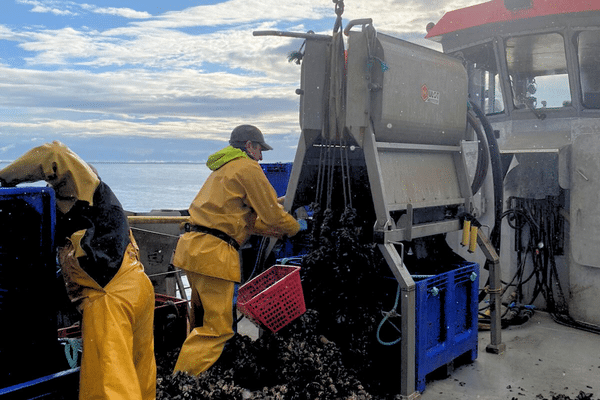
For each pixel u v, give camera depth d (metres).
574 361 4.37
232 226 3.46
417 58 4.00
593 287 5.22
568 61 5.69
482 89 6.42
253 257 5.07
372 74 3.65
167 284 4.76
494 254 4.58
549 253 5.73
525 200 5.82
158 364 3.53
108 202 2.46
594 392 3.76
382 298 3.84
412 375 3.57
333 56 3.75
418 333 3.62
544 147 5.86
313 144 4.18
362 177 4.18
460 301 4.20
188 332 3.82
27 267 2.07
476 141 6.09
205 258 3.40
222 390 3.04
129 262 2.51
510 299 5.80
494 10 6.03
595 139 5.10
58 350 2.19
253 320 3.52
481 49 6.28
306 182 4.23
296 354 3.36
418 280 3.83
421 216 4.26
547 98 5.90
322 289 3.73
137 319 2.58
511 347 4.72
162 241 4.77
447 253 4.70
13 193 1.99
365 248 3.70
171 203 36.84
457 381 3.95
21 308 2.06
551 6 5.57
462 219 4.57
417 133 4.07
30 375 2.09
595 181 5.12
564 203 5.78
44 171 2.29
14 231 2.03
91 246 2.34
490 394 3.72
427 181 4.30
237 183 3.47
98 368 2.26
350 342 3.61
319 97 3.88
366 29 3.60
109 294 2.38
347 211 3.77
